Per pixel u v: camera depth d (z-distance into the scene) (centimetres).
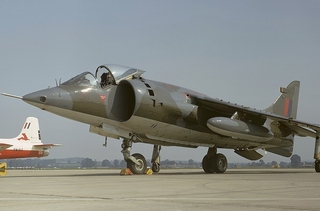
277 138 2027
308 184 1074
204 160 1956
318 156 2014
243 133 1755
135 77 1678
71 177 1454
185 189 919
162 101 1638
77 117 1555
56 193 826
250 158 2153
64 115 1532
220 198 735
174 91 1747
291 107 2339
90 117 1567
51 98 1466
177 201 692
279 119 1862
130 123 1614
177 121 1719
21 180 1262
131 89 1641
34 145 3700
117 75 1617
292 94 2353
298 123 1888
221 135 1862
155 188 945
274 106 2236
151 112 1614
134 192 848
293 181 1197
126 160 1673
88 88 1549
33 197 752
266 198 735
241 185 1037
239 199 720
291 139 2125
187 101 1755
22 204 655
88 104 1533
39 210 590
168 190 894
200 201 692
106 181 1195
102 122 1600
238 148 2048
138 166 1688
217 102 1755
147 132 1695
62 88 1513
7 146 3203
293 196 770
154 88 1650
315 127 1914
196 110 1764
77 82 1556
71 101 1498
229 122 1709
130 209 596
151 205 641
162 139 1775
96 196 769
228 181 1189
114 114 1594
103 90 1581
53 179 1311
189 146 1892
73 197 752
